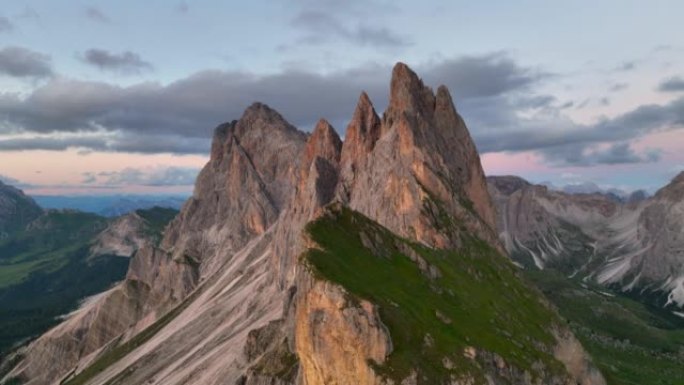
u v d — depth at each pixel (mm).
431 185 186000
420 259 133500
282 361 154625
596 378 152125
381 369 92875
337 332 96812
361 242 126875
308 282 103125
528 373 112750
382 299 104000
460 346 102500
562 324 161125
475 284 148125
